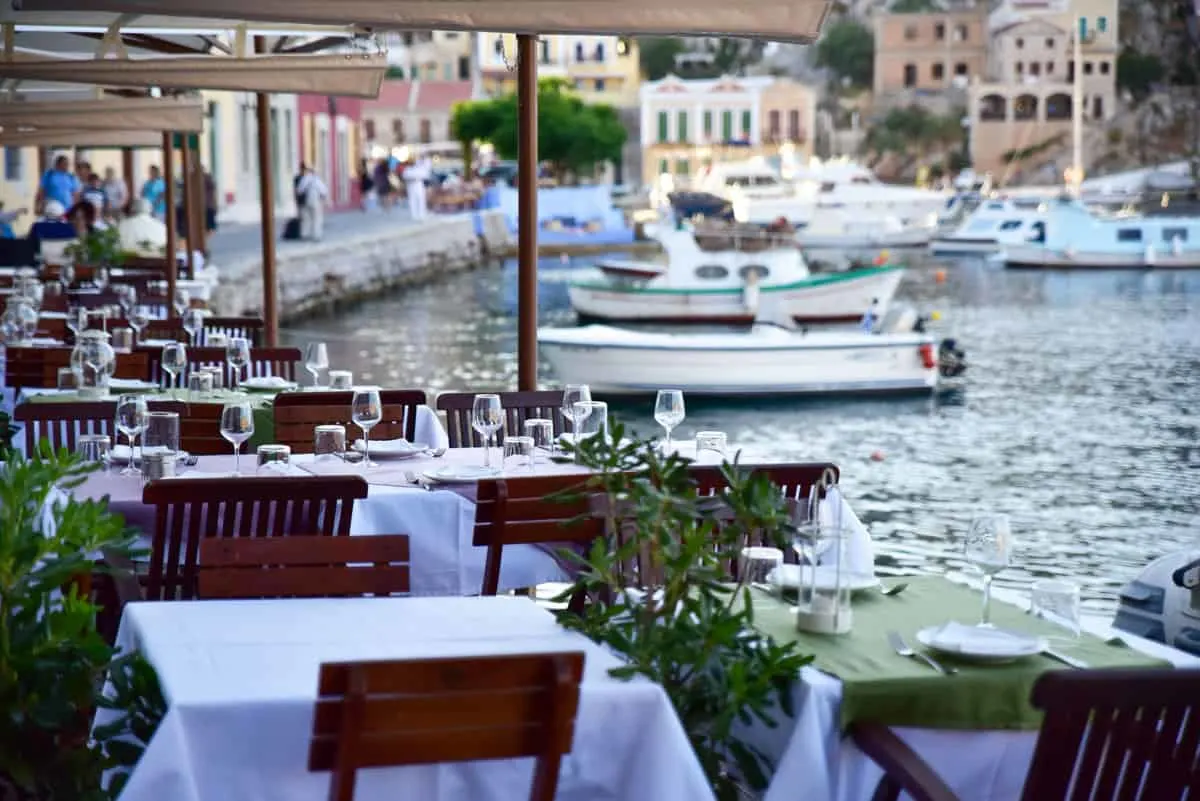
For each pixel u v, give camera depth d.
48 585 4.00
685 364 24.61
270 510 5.36
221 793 3.42
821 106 128.88
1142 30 125.12
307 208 38.59
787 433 22.22
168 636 3.97
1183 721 3.39
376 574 4.64
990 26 126.19
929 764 3.80
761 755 3.92
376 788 3.49
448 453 6.85
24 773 3.81
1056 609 4.28
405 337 32.50
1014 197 81.81
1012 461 19.14
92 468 4.39
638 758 3.61
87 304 14.36
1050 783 3.35
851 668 3.85
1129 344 33.75
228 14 5.34
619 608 4.09
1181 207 91.25
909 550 13.46
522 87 8.03
